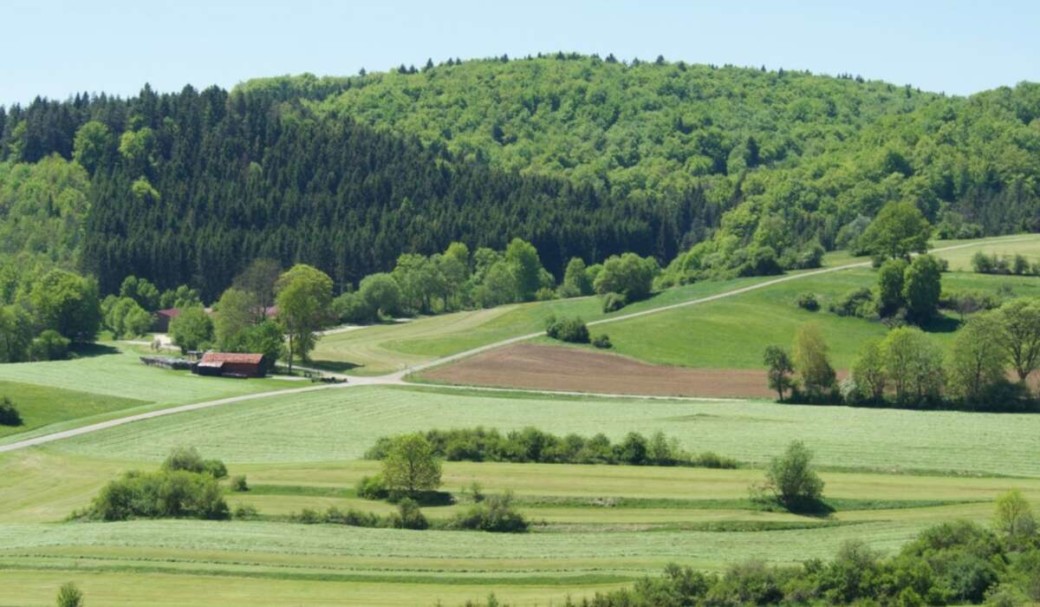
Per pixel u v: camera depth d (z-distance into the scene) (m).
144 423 160.75
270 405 174.62
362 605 85.88
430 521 110.69
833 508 113.25
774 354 178.75
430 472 118.31
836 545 100.62
